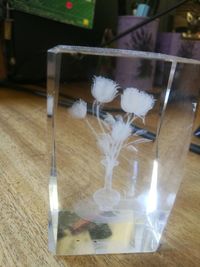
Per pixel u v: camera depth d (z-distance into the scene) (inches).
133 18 9.8
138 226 3.6
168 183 3.8
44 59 11.2
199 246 3.4
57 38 11.2
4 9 10.0
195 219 3.9
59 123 3.4
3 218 3.6
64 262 3.0
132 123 3.5
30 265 2.9
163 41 10.6
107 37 11.1
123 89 3.4
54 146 3.5
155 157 3.7
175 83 3.5
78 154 3.5
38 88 10.9
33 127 6.9
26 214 3.7
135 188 3.7
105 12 11.9
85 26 10.8
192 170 5.4
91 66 3.4
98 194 3.6
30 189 4.3
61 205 3.6
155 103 3.5
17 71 11.0
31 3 10.0
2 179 4.5
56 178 3.5
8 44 10.6
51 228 3.4
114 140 3.6
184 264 3.1
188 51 10.2
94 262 3.1
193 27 10.2
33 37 10.8
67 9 10.4
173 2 10.6
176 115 3.6
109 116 3.5
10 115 7.8
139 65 3.5
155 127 3.6
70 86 3.5
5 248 3.1
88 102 3.4
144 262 3.1
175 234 3.6
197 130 6.6
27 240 3.3
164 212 3.7
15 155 5.4
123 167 3.7
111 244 3.3
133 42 9.9
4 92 10.4
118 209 3.7
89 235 3.4
